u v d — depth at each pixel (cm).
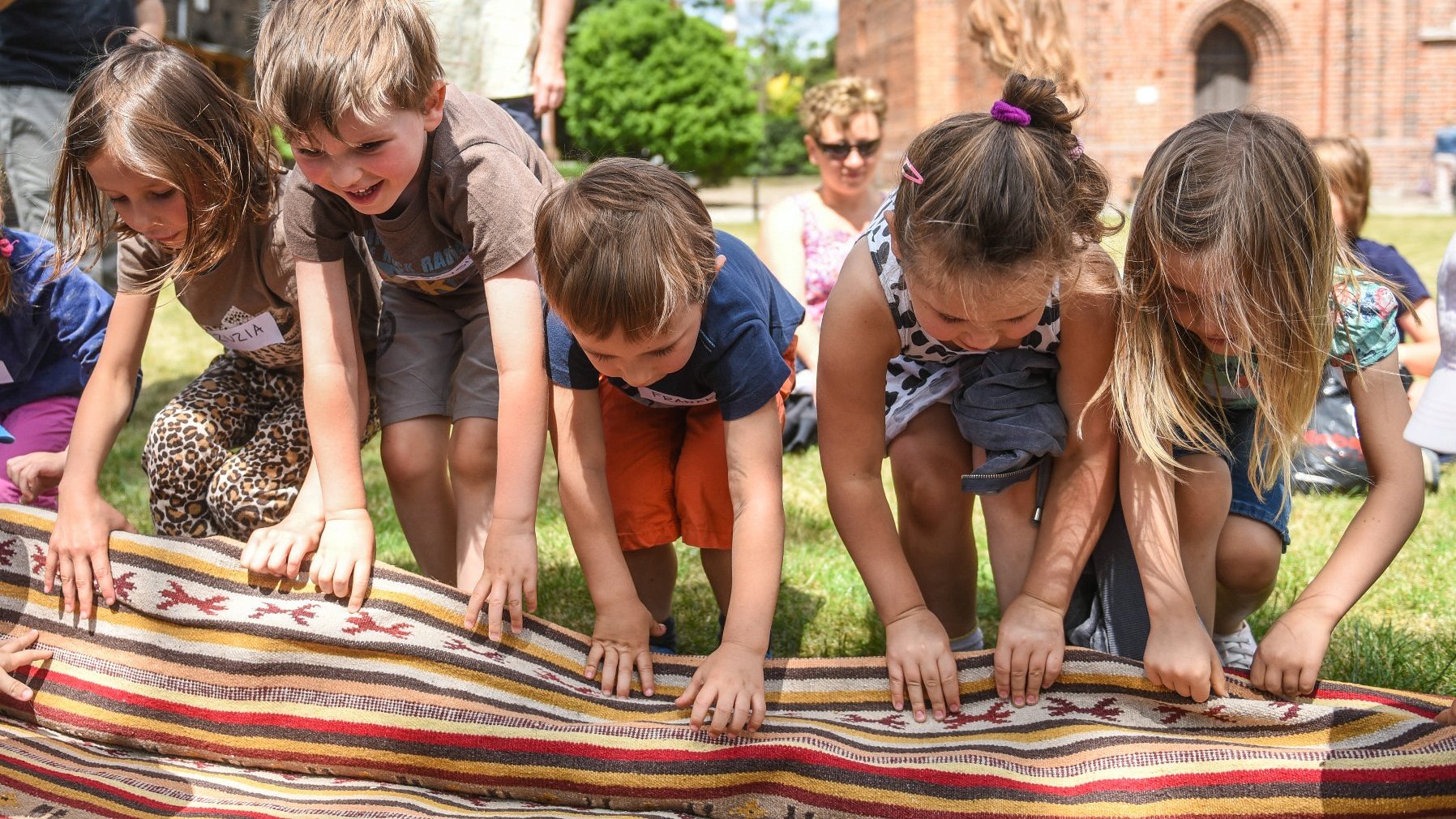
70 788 203
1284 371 204
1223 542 251
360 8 220
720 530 259
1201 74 2077
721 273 230
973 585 277
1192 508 233
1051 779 198
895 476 265
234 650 228
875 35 2319
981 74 1922
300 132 217
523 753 211
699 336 223
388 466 280
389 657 224
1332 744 202
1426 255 1127
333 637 226
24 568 242
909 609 230
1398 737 198
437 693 219
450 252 253
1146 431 212
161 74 238
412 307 283
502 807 210
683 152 2403
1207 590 240
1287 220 196
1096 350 225
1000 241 192
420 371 280
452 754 214
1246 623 296
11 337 288
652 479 263
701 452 259
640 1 2403
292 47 215
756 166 3700
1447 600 322
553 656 232
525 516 236
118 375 257
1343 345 222
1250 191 195
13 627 239
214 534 288
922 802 198
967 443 262
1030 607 227
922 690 223
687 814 207
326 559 231
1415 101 2017
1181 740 203
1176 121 1998
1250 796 192
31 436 294
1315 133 2036
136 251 257
